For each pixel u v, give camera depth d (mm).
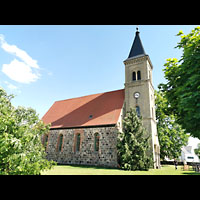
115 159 19500
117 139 19797
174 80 12344
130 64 27781
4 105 6168
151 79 28859
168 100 12898
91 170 15695
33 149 6211
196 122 9359
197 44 9953
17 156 4699
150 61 28141
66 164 22859
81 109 28641
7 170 5004
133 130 19688
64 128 25938
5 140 4469
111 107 25344
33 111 7402
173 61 12883
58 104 34625
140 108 24109
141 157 17828
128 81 26953
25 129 5582
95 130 22625
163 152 31906
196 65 9531
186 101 8930
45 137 27516
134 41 30172
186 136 33219
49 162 6707
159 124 32188
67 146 24359
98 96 29922
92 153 21594
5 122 4957
